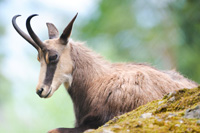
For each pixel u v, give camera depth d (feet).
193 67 79.20
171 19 88.99
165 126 19.06
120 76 33.24
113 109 31.89
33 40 33.40
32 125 114.11
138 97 31.86
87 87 33.63
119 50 93.76
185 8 87.76
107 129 19.31
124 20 97.91
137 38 93.86
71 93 34.24
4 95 137.80
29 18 32.48
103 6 104.42
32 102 123.34
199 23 86.33
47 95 32.32
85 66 34.06
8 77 143.43
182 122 19.22
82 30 105.91
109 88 32.40
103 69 34.19
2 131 124.26
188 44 84.12
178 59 81.35
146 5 95.81
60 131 31.37
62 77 33.22
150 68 34.88
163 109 21.18
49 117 100.22
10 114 126.72
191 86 34.37
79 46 34.76
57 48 33.27
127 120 20.86
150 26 94.38
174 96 21.66
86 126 32.17
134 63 35.50
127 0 100.07
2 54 156.46
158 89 32.58
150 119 19.79
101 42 100.58
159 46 88.63
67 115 96.89
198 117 19.56
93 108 32.50
